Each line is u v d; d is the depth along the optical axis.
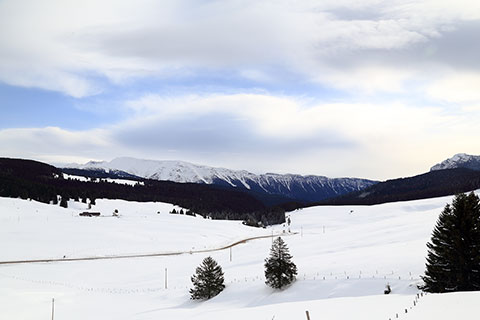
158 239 155.25
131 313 58.72
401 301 28.05
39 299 68.12
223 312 37.03
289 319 27.44
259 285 62.97
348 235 119.06
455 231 38.94
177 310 54.97
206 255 123.12
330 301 33.25
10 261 108.25
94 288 82.69
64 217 185.88
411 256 60.31
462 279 38.09
